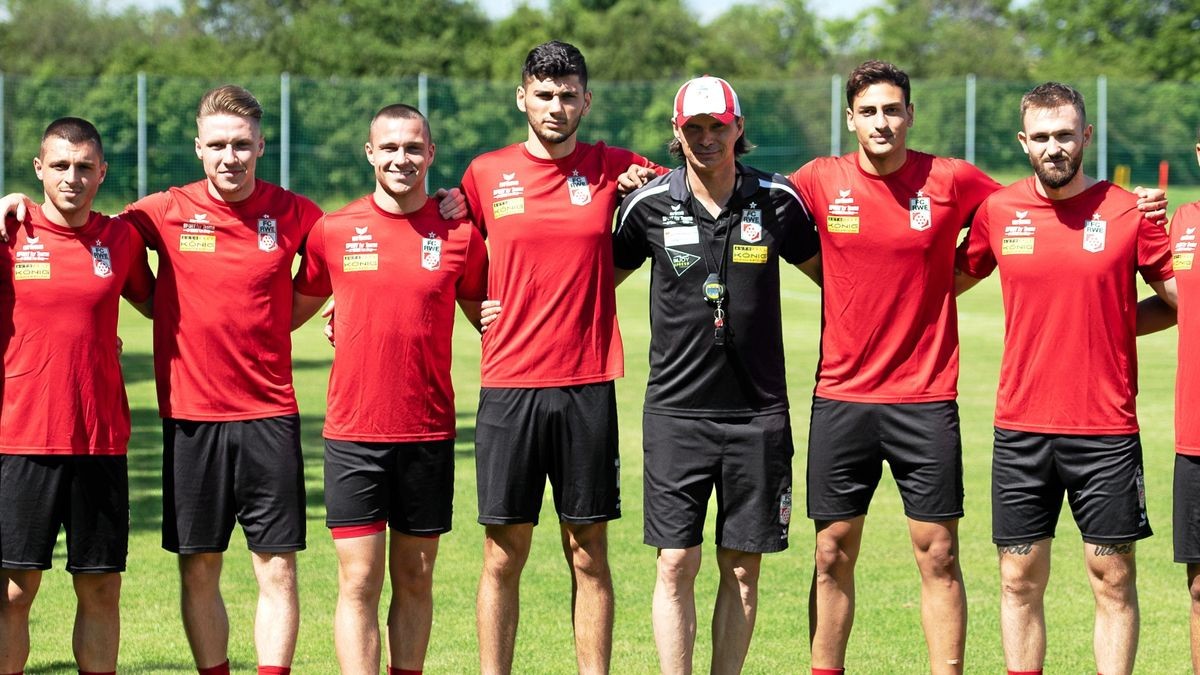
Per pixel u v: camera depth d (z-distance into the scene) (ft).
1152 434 42.32
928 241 19.12
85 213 18.66
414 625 19.79
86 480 18.62
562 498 19.72
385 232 19.27
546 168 19.62
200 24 209.56
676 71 176.04
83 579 18.92
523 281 19.47
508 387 19.56
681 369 19.26
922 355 19.35
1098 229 18.52
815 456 19.70
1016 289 18.95
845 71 196.34
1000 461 19.29
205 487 19.19
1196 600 18.76
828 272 19.57
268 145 117.29
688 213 19.11
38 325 18.37
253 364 19.16
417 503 19.45
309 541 30.27
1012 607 19.31
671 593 19.33
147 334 71.97
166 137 115.55
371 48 164.45
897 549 29.43
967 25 210.38
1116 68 176.96
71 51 189.37
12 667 18.74
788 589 26.63
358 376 19.22
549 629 24.12
